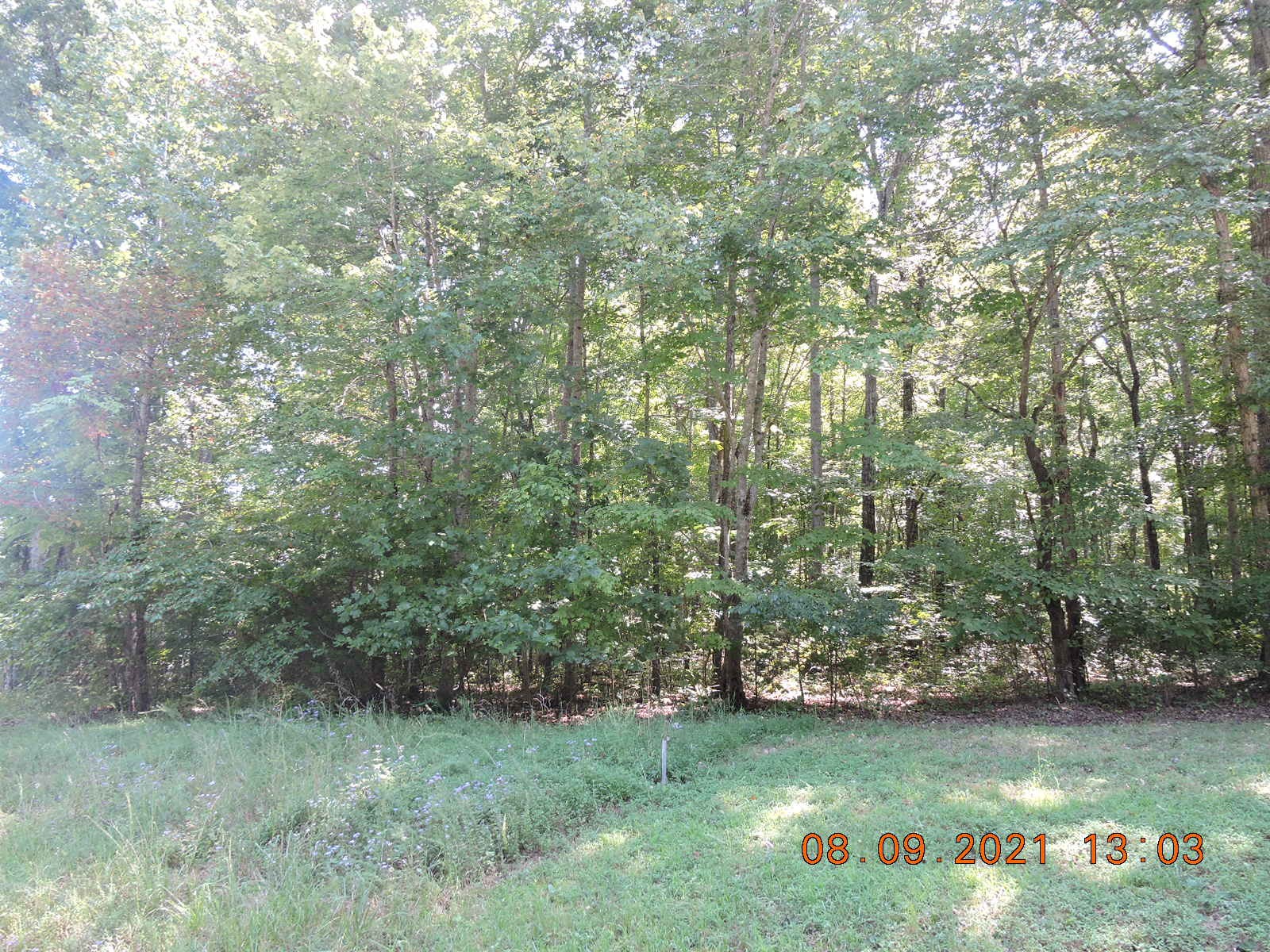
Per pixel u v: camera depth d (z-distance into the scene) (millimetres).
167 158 11922
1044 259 10625
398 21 11586
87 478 11547
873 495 14375
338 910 4453
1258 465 11852
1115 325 12109
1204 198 9195
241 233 9555
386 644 10492
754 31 11125
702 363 11867
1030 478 11766
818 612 10711
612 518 10680
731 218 10008
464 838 5422
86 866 5211
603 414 12031
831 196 11805
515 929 4117
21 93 14617
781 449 18922
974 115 11305
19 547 14328
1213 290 11953
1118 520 11539
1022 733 9016
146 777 7195
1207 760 6969
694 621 12742
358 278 9633
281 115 10758
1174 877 4145
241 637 11641
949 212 12375
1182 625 11258
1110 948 3508
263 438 11914
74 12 15227
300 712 10164
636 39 12344
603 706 12320
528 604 10797
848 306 13094
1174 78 11250
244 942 4023
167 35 12664
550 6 12328
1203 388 14828
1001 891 4121
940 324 12750
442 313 9688
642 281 9930
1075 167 10148
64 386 11008
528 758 7582
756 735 9367
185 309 11047
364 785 6465
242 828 5812
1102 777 6453
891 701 12703
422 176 10820
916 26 12539
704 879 4590
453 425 11398
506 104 13250
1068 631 12188
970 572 11672
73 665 12055
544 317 11391
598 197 9914
